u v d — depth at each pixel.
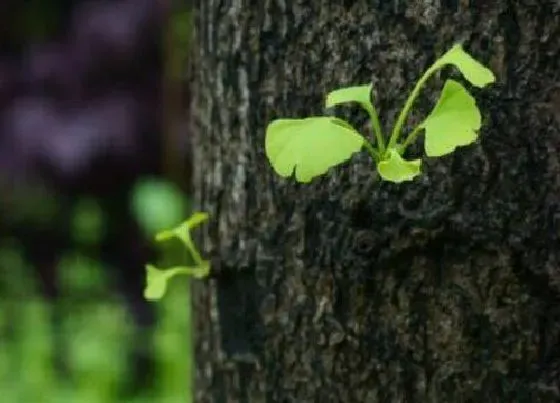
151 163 2.16
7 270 2.28
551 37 0.89
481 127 0.89
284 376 0.93
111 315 2.16
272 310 0.93
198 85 0.97
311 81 0.92
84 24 2.17
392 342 0.91
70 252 2.29
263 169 0.94
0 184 2.18
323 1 0.91
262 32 0.93
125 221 2.24
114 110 2.14
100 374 2.04
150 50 2.16
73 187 2.16
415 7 0.89
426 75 0.84
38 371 2.04
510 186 0.89
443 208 0.89
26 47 2.24
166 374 2.00
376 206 0.90
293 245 0.93
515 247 0.89
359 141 0.83
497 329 0.90
